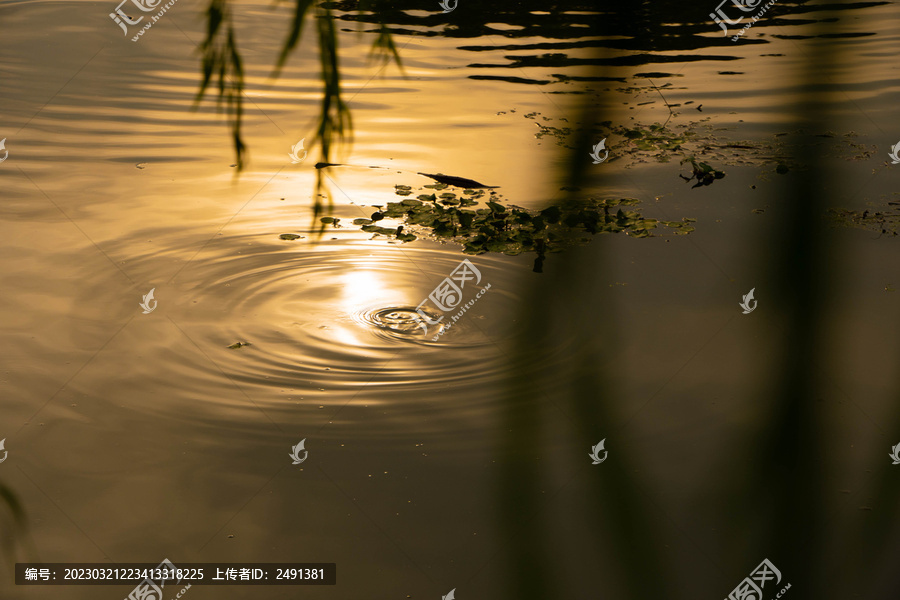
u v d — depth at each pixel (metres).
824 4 17.56
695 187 9.67
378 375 6.19
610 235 8.49
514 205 9.30
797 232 8.42
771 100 12.55
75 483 5.06
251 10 15.59
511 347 6.55
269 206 9.08
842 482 5.15
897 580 4.45
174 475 5.16
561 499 5.03
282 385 6.04
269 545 4.66
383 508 4.95
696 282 7.53
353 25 15.40
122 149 10.49
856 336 6.63
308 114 11.74
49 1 15.79
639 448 5.45
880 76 13.42
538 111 12.09
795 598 4.35
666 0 17.78
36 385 5.93
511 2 17.50
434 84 13.02
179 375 6.12
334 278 7.60
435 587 4.39
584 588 4.40
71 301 7.05
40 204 8.91
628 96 12.75
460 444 5.49
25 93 12.07
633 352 6.48
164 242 8.16
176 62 13.52
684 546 4.69
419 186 9.78
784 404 5.84
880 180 9.70
